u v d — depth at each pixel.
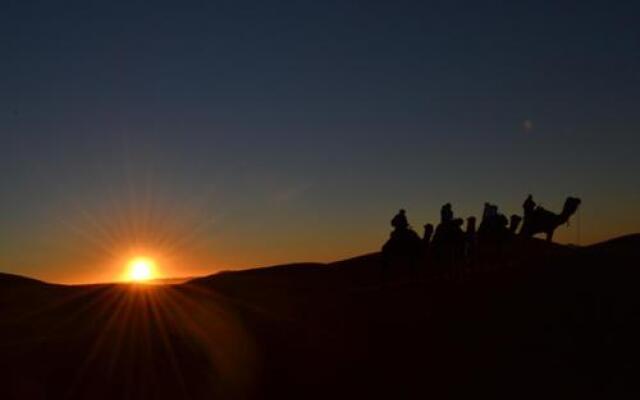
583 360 22.00
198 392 23.62
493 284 32.41
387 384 22.77
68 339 28.00
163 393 23.55
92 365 25.22
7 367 24.77
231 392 23.61
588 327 24.38
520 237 43.03
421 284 35.09
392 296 32.75
